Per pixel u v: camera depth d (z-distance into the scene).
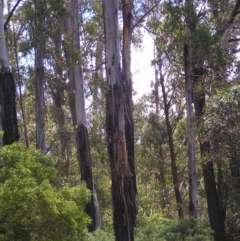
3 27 16.66
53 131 26.77
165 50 18.97
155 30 20.59
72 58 20.02
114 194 13.95
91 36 22.61
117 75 14.34
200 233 14.77
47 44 19.92
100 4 22.31
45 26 19.00
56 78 23.78
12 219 8.70
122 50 17.12
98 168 27.66
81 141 20.22
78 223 9.42
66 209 9.16
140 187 27.50
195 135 18.06
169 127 26.86
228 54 17.97
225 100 15.83
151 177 32.59
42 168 9.87
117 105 14.16
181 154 30.09
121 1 17.75
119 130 14.07
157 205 29.41
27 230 9.05
